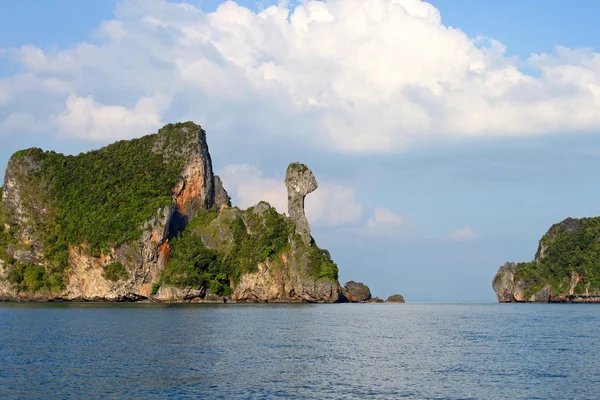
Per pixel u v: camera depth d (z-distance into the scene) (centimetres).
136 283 16650
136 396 4203
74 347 6272
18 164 18588
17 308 13500
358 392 4438
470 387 4631
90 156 19462
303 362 5603
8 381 4575
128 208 17312
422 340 7531
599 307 17625
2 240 18038
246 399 4169
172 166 18862
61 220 17988
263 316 11188
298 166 18125
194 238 17938
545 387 4641
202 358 5684
